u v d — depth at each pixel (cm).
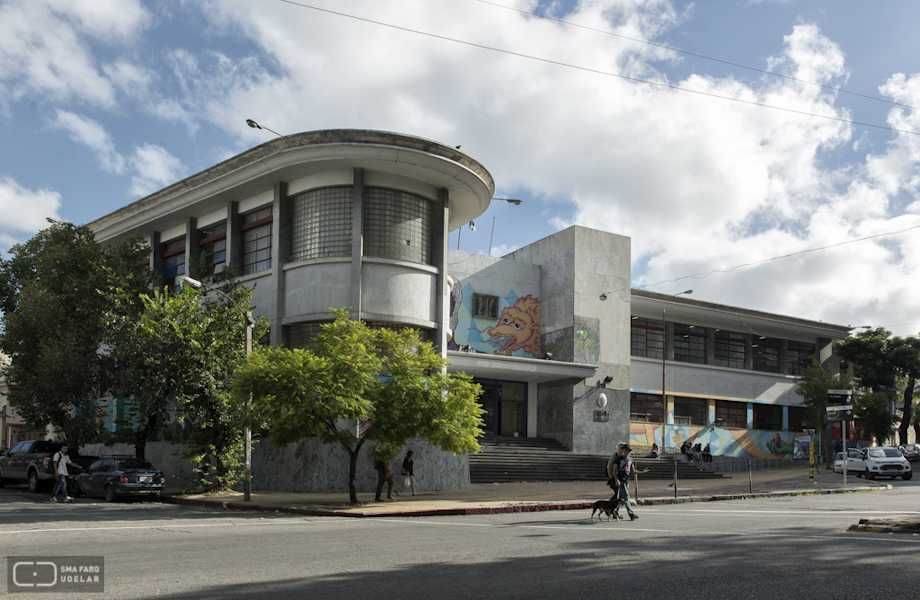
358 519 1748
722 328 4953
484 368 3450
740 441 4775
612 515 1579
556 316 4050
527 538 1214
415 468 2670
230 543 1133
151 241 3547
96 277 2798
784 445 4981
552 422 3912
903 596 696
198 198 3127
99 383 2830
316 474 2514
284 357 1994
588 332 3953
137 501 2292
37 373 2867
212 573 834
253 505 2038
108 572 839
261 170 2830
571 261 4000
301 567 884
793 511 1736
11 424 4862
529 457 3419
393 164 2741
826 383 4400
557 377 3838
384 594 716
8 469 2805
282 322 2803
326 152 2681
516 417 3978
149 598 693
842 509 1791
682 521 1491
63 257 2942
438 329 2875
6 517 1591
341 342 2039
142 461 2342
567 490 2691
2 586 754
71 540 1160
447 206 2983
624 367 4053
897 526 1218
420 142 2681
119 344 2466
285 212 2894
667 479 3503
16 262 3234
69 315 2870
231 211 3108
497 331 3981
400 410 2055
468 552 1028
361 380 1988
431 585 765
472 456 3256
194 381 2342
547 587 752
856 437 5122
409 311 2794
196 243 3328
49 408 2848
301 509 1928
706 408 4700
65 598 695
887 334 5184
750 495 2358
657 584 764
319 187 2816
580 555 988
